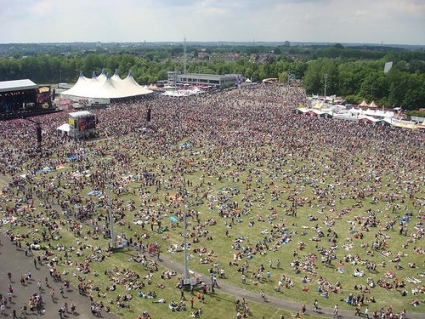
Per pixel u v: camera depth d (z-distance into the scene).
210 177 99.56
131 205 82.94
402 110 198.00
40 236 70.38
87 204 81.94
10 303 53.41
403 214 79.62
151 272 60.94
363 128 144.25
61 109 183.00
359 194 88.00
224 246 68.69
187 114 164.75
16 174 99.19
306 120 155.75
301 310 52.47
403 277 59.34
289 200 86.75
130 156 113.81
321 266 62.44
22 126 145.62
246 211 80.94
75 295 55.31
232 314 51.78
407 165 105.94
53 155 114.06
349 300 53.72
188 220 77.56
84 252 65.94
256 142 126.19
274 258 64.81
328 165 106.81
